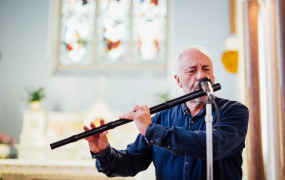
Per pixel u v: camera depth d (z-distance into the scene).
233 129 1.39
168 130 1.30
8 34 7.76
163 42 8.15
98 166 1.59
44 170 4.52
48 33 7.79
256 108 4.06
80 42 8.23
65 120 6.49
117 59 8.11
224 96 6.98
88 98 7.45
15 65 7.59
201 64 1.57
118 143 6.11
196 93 1.35
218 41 7.37
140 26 8.24
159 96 7.05
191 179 1.44
